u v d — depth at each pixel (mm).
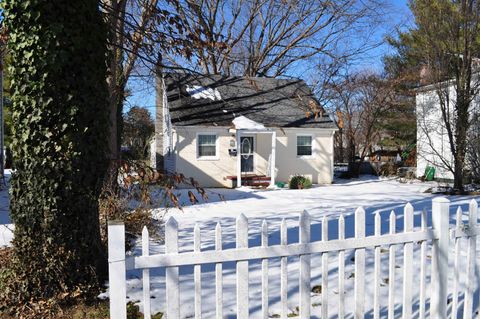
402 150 25547
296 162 18484
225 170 17422
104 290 3920
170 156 18328
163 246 5746
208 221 8180
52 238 3691
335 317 3508
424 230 3250
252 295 3900
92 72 3848
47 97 3604
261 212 9609
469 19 12438
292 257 5191
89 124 3842
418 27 15070
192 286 4078
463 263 4984
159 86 18047
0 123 14648
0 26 4062
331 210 9852
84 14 3764
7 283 3658
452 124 13547
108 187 6031
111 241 2398
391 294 3174
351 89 23266
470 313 3451
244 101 18781
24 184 3701
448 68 13141
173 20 4895
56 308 3547
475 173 14047
